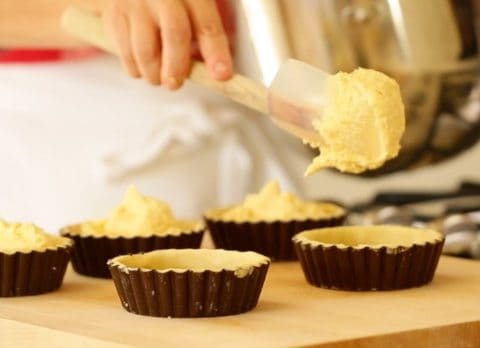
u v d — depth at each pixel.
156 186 1.56
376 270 1.10
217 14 1.16
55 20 1.53
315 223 1.25
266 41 1.39
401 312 1.03
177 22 1.15
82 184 1.55
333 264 1.11
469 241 1.28
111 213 1.23
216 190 1.59
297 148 1.60
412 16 1.37
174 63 1.15
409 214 1.37
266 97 1.10
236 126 1.59
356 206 1.45
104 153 1.54
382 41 1.39
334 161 1.04
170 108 1.56
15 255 1.09
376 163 1.03
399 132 1.02
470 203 1.36
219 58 1.14
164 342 0.94
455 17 1.37
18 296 1.10
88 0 1.51
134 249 1.19
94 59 1.56
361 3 1.38
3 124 1.55
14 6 1.53
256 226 1.24
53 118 1.55
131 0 1.19
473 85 1.39
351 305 1.05
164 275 1.01
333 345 0.94
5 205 1.56
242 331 0.97
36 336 1.00
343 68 1.40
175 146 1.55
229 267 1.04
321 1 1.39
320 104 1.04
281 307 1.05
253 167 1.60
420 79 1.38
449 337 0.99
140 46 1.17
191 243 1.22
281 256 1.25
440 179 1.43
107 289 1.13
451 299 1.07
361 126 1.02
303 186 1.59
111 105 1.55
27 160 1.55
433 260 1.12
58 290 1.13
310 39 1.40
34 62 1.54
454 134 1.40
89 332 0.97
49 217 1.56
